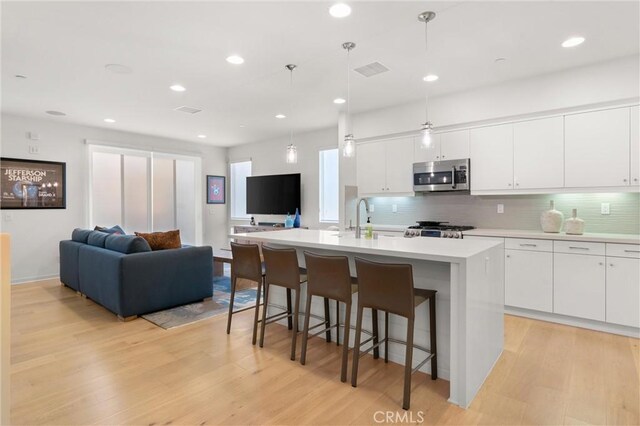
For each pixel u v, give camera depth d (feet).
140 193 22.30
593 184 11.32
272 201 23.36
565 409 6.81
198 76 12.13
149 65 11.16
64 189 18.85
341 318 9.99
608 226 12.06
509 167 12.92
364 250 8.24
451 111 14.08
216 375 8.16
